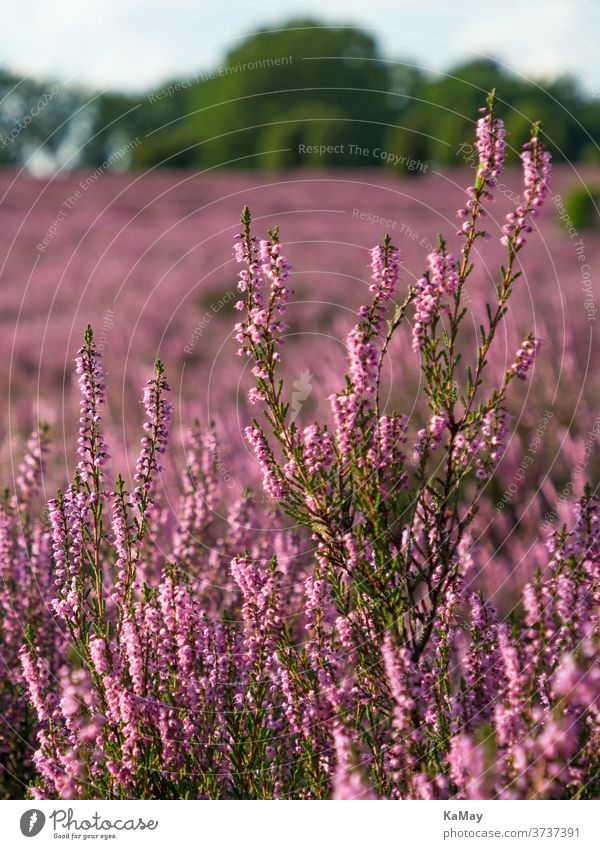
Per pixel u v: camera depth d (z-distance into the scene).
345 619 3.03
